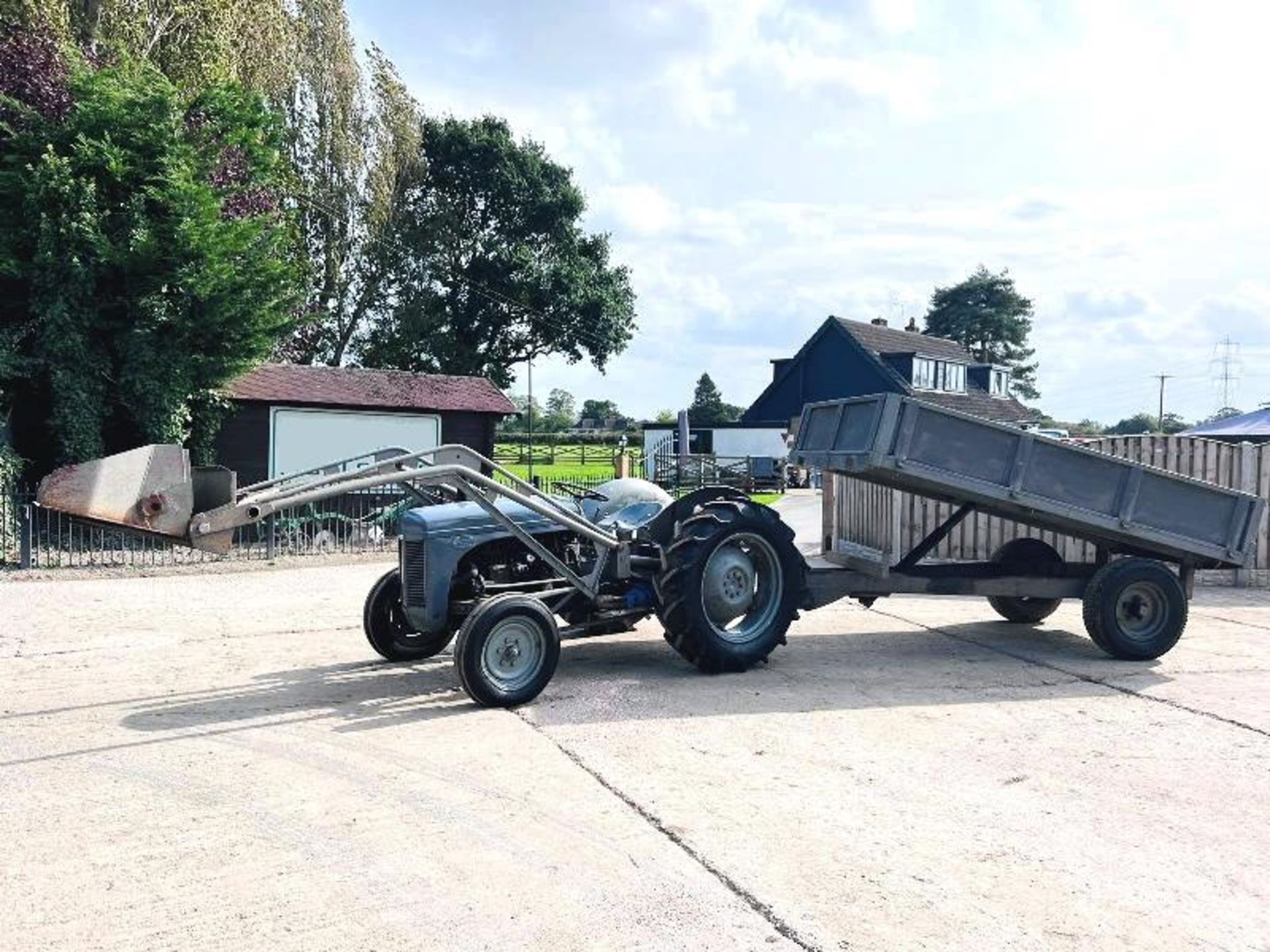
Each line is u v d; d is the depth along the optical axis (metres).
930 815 4.77
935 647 8.94
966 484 7.82
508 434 77.38
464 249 40.28
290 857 4.26
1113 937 3.61
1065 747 5.87
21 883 4.00
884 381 44.69
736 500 8.12
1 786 5.09
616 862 4.21
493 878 4.06
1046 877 4.11
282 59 27.53
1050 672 7.88
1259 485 13.40
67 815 4.71
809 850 4.34
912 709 6.71
